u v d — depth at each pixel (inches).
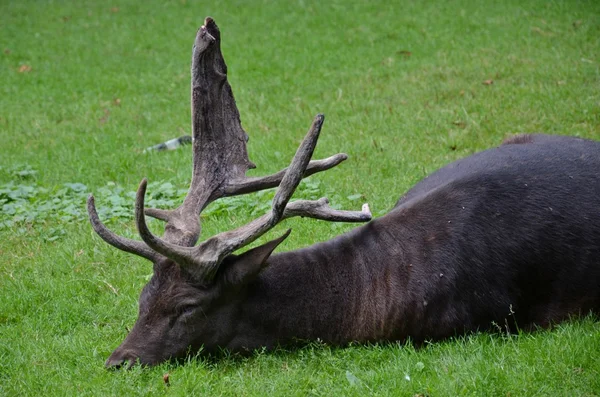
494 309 378.0
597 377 335.6
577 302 387.9
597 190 397.7
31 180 674.8
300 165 354.0
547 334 374.6
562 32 909.8
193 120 409.7
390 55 927.0
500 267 378.0
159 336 366.3
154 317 367.6
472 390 336.5
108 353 390.3
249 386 357.1
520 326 386.6
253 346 378.6
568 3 1000.2
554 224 385.4
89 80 966.4
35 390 364.8
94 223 363.9
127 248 366.3
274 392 350.6
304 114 766.5
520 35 920.3
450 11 1042.1
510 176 397.7
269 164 647.1
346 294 381.1
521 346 366.3
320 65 925.8
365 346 380.5
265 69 927.7
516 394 333.1
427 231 385.4
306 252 391.2
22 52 1082.1
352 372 362.3
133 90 923.4
